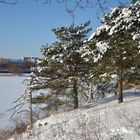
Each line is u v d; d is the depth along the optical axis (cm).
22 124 2198
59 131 1139
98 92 2945
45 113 2775
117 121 1145
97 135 920
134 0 524
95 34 650
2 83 9238
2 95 6359
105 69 2194
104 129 1008
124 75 2356
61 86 2720
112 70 2241
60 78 2719
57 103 2708
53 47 2700
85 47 959
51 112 2695
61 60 2638
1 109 4328
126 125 1013
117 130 966
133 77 2331
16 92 6881
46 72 2664
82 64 2664
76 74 2684
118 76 2327
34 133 1306
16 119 2952
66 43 2666
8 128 2630
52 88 2688
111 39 651
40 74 2623
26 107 3925
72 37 2661
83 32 2681
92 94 2973
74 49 2617
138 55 1786
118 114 1242
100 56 982
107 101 2602
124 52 1705
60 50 2683
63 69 2712
